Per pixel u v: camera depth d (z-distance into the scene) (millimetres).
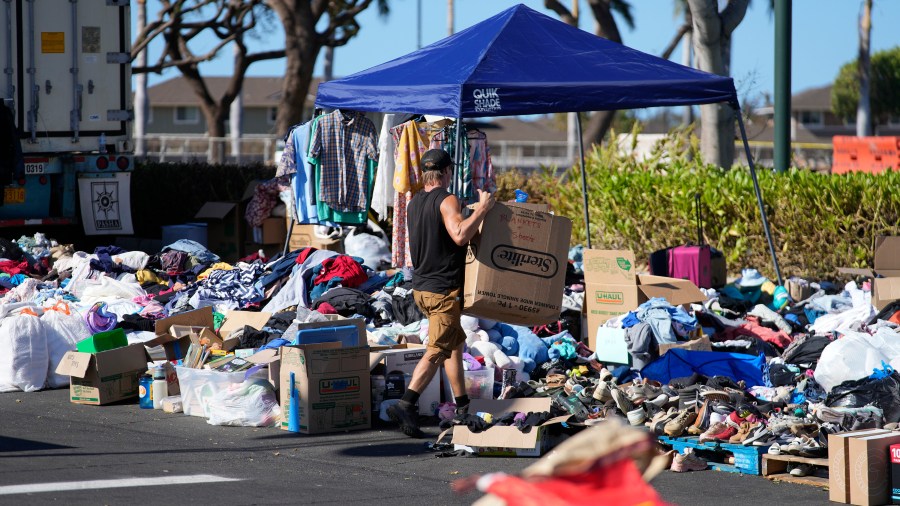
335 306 16906
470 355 14492
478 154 17844
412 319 16453
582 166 22438
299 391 12953
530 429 11898
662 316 14727
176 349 15352
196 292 18484
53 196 22438
